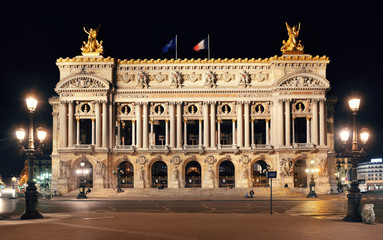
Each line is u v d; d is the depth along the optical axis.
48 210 63.47
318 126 114.00
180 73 115.94
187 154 114.00
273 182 112.31
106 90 113.44
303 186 116.12
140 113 115.38
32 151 45.94
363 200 84.44
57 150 112.56
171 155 114.31
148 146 115.19
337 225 36.59
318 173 111.75
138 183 113.12
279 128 112.81
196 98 115.44
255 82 115.81
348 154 42.81
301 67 114.81
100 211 60.16
